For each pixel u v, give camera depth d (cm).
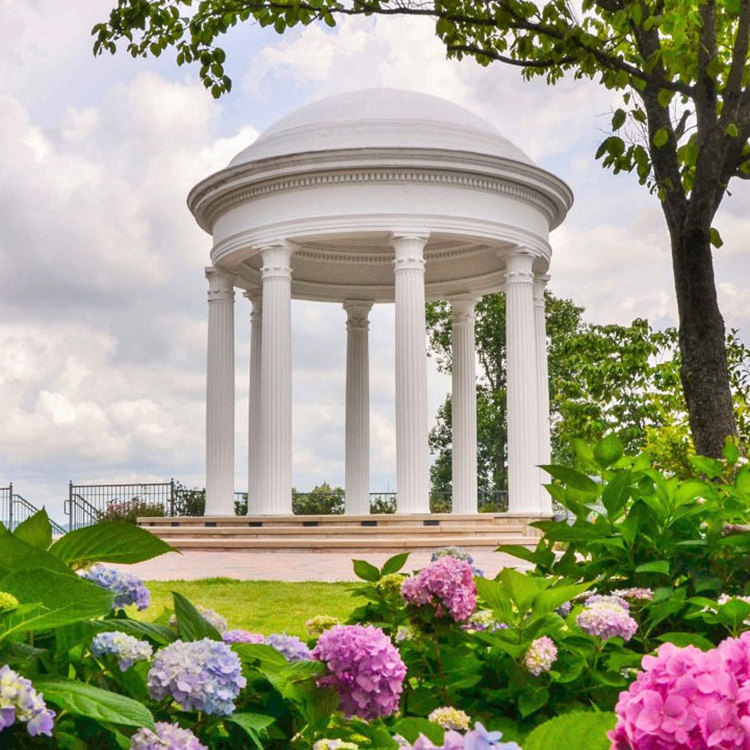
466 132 2656
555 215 2820
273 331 2531
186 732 272
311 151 2448
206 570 1925
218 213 2738
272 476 2519
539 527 520
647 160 1068
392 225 2467
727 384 1027
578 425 3256
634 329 3134
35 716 233
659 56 967
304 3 1103
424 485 2461
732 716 205
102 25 1210
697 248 1032
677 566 505
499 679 410
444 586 393
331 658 326
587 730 254
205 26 1184
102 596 261
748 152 1022
